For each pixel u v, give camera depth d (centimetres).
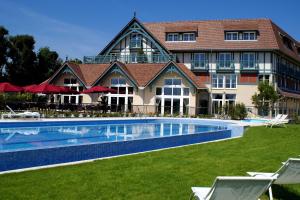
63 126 2430
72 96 4234
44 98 3819
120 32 4603
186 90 4003
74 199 719
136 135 2191
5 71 5534
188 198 757
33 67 5762
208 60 4641
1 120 2223
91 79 4200
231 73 4566
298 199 782
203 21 4934
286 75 5147
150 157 1156
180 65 4194
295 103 5503
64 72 4219
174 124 3033
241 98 4509
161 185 841
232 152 1316
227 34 4659
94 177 877
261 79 4506
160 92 4081
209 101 4575
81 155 1108
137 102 4078
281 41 4925
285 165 688
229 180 538
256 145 1537
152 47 4569
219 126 2870
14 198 707
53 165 980
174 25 5041
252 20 4809
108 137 2036
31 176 856
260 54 4503
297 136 1947
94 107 3244
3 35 5384
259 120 3406
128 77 3997
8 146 1551
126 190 793
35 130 2194
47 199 711
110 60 4462
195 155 1224
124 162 1060
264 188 567
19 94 3647
